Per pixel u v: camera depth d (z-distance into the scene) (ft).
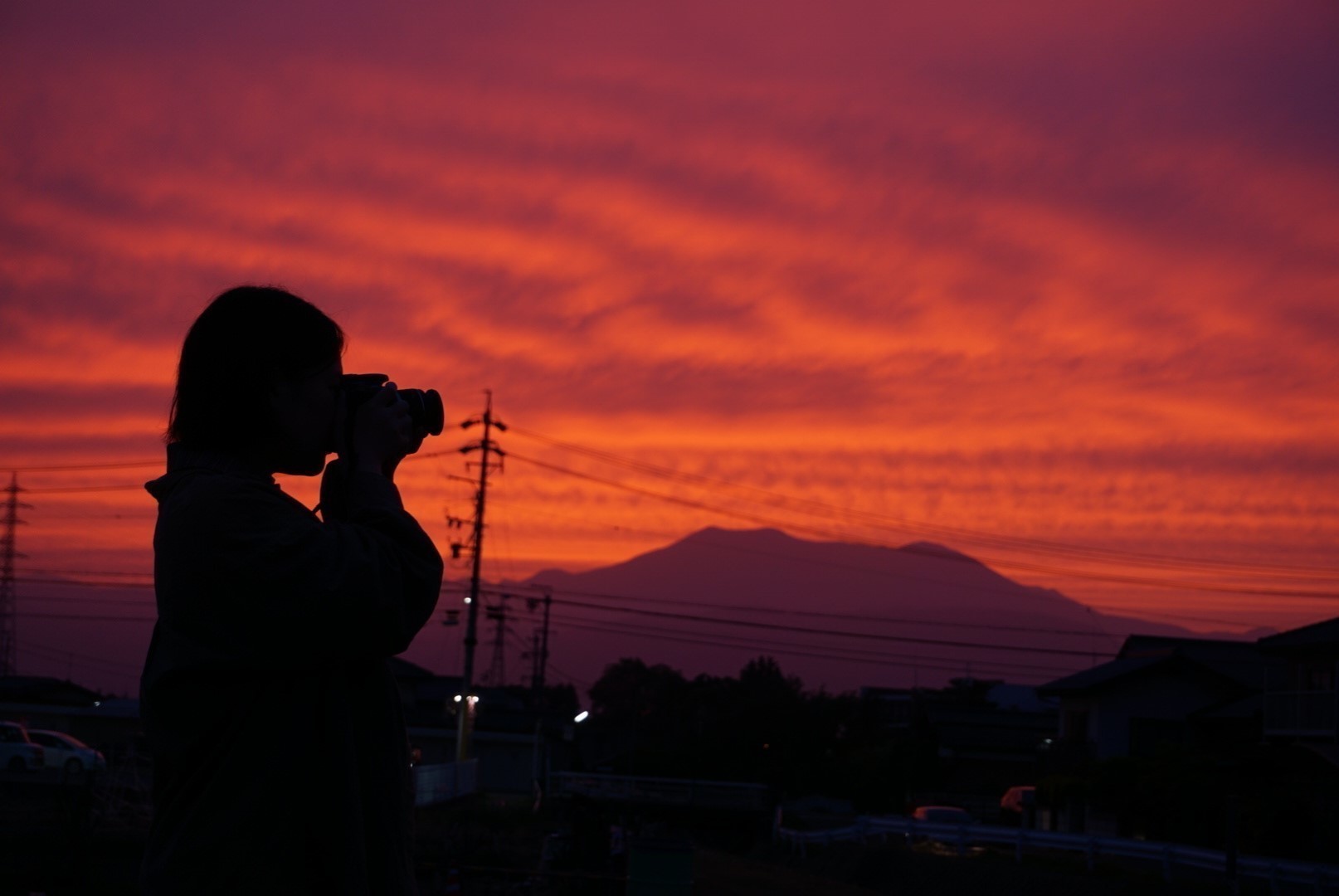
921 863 84.64
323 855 4.51
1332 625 105.29
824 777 172.55
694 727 209.36
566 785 115.14
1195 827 96.22
